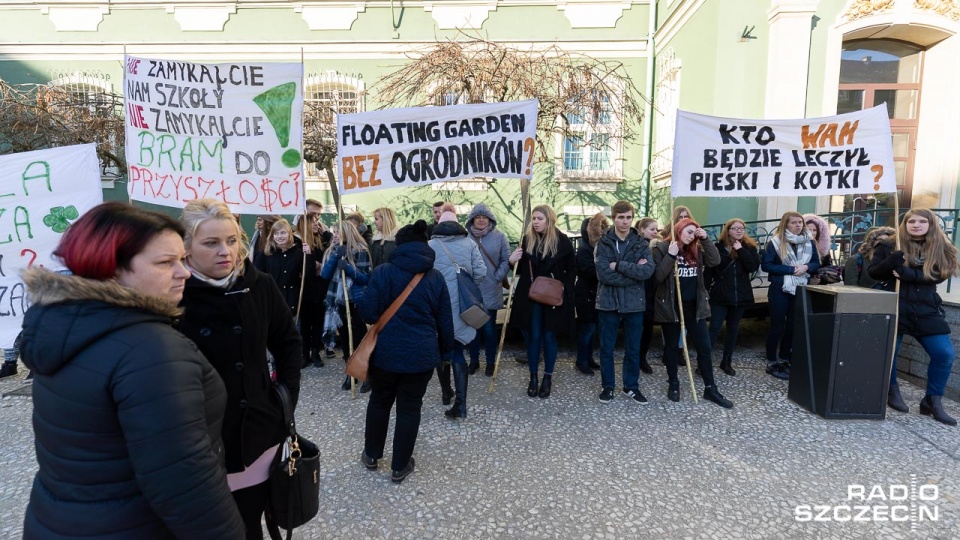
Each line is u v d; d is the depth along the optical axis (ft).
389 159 13.26
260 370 5.48
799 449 10.71
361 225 17.31
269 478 5.69
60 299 3.45
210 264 5.05
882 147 12.81
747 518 8.38
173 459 3.41
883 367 12.06
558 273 13.61
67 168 12.79
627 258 12.66
